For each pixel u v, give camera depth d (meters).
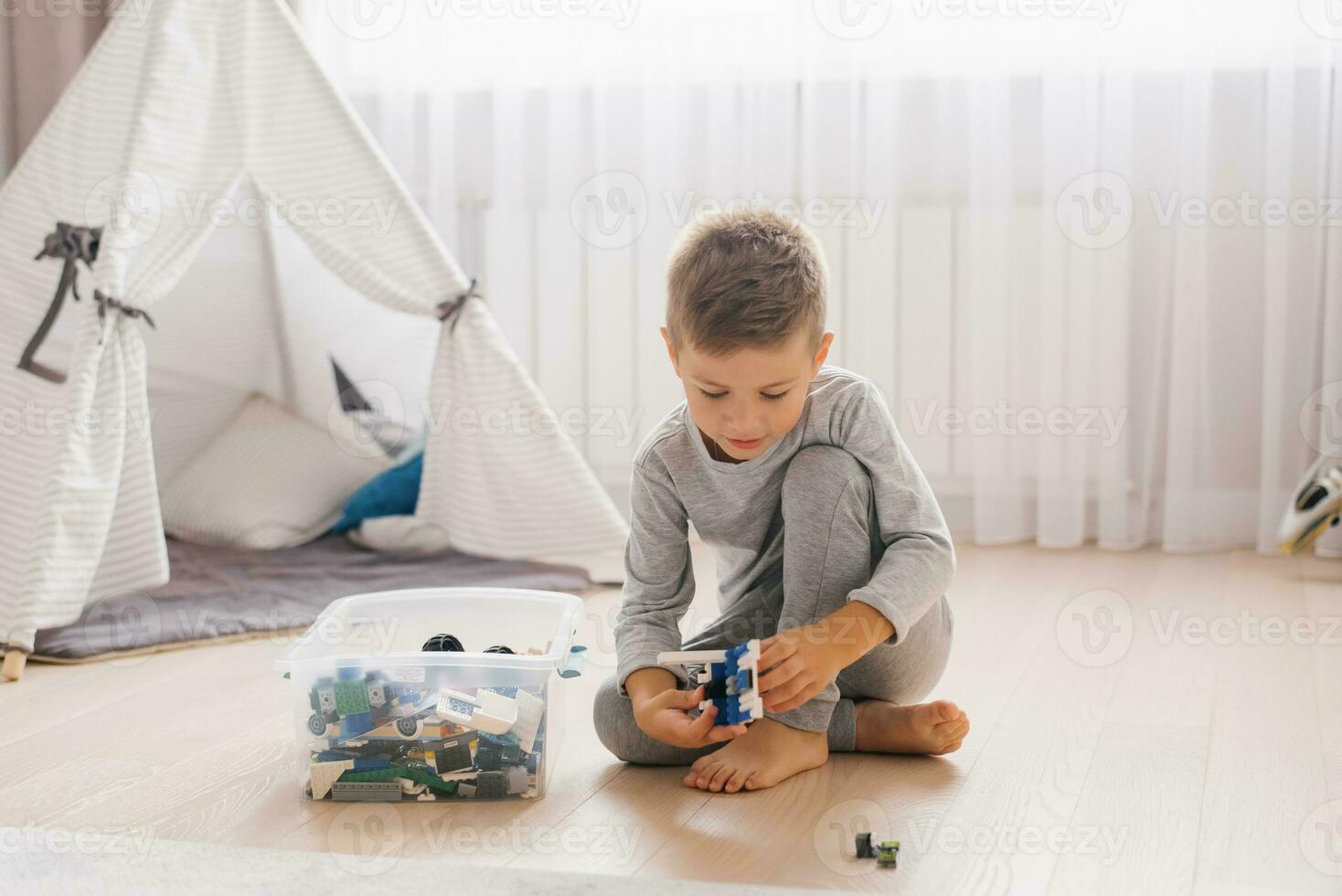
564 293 2.73
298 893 0.94
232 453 2.40
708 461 1.20
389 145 2.74
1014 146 2.53
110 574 1.82
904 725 1.23
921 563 1.16
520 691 1.16
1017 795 1.15
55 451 1.72
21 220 1.94
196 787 1.19
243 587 2.02
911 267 2.58
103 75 1.96
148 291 1.82
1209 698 1.47
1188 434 2.41
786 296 1.06
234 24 1.96
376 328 2.32
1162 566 2.29
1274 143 2.34
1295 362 2.38
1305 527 2.24
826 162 2.59
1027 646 1.72
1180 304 2.40
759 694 1.09
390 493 2.33
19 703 1.49
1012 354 2.51
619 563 2.23
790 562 1.19
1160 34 2.43
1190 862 1.00
